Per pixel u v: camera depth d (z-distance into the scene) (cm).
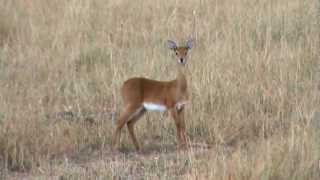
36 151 1504
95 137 1605
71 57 2128
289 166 1269
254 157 1305
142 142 1614
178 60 1579
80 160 1498
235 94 1753
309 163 1275
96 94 1859
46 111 1772
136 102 1581
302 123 1530
